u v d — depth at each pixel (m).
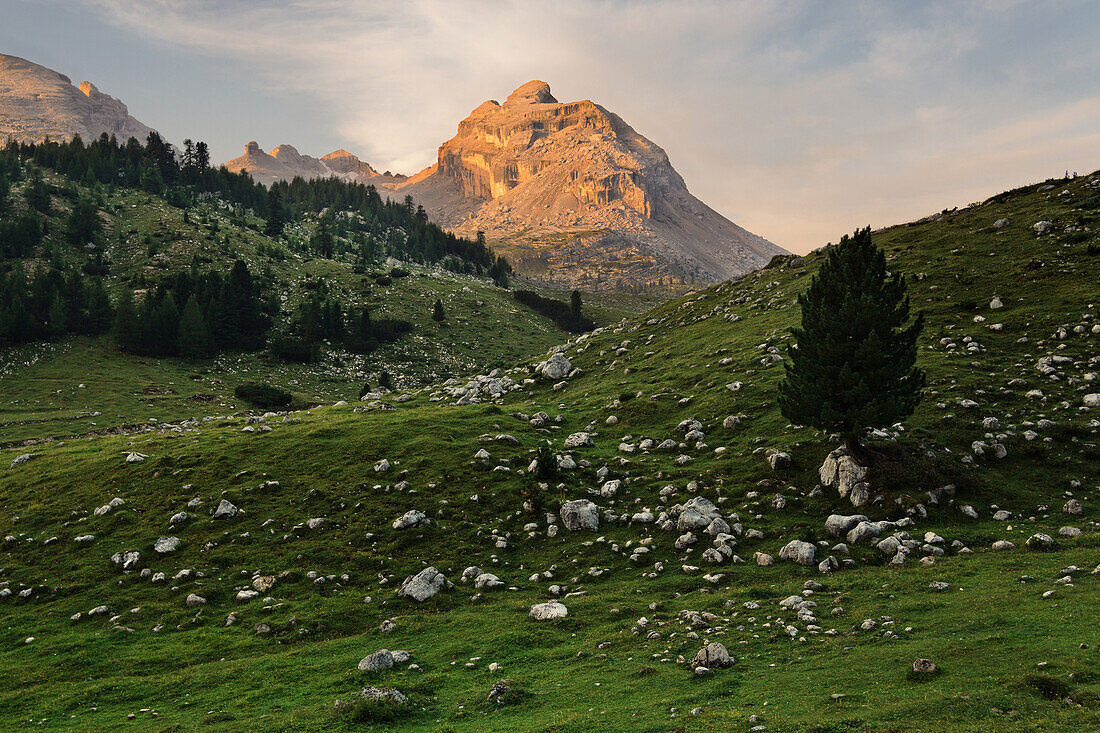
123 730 22.47
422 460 49.50
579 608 30.28
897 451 39.53
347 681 24.81
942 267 68.50
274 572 37.53
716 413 53.62
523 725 18.56
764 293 86.31
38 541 43.12
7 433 99.25
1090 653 16.72
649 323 93.75
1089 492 34.22
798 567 31.42
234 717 22.47
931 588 25.58
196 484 48.88
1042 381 45.03
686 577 32.50
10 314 146.38
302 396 151.25
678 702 18.80
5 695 26.69
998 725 13.80
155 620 33.72
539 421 59.38
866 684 17.80
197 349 161.38
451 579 35.94
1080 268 58.69
